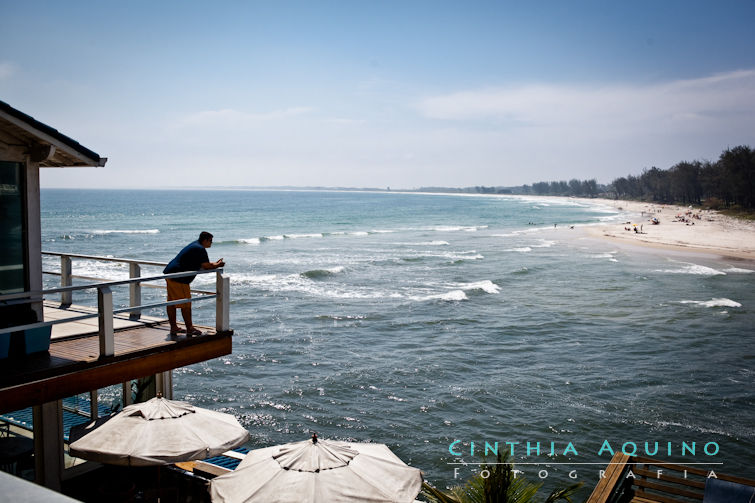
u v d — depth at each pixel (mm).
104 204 190500
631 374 20766
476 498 7340
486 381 20203
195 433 6684
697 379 20219
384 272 45438
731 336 25734
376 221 120938
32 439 8508
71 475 8086
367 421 17078
